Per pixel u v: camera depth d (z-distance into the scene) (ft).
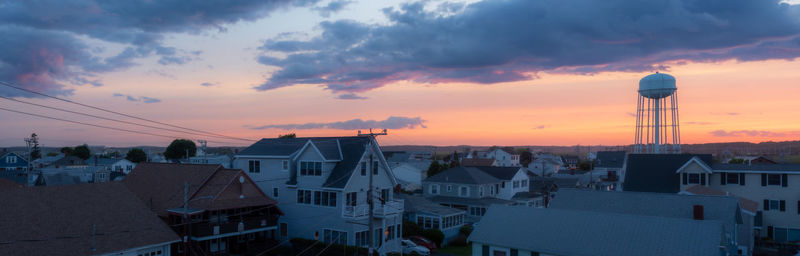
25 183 225.15
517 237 115.44
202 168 150.82
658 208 141.28
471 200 229.66
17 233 101.35
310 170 155.22
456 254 160.56
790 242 176.24
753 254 155.74
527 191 277.23
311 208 153.89
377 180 159.02
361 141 157.89
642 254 101.50
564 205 153.58
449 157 628.28
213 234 131.23
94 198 120.88
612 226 111.45
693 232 103.35
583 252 105.60
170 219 134.62
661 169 208.13
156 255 117.91
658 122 274.98
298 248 148.46
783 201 183.32
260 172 169.17
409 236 174.70
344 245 140.36
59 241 104.12
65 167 397.80
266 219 147.64
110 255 107.96
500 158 562.25
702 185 193.47
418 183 355.97
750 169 189.78
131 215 120.98
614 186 318.04
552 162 499.10
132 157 493.77
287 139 173.68
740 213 140.77
